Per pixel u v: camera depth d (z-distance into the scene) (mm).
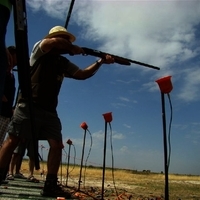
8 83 3336
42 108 4367
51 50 4402
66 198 4535
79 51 4414
